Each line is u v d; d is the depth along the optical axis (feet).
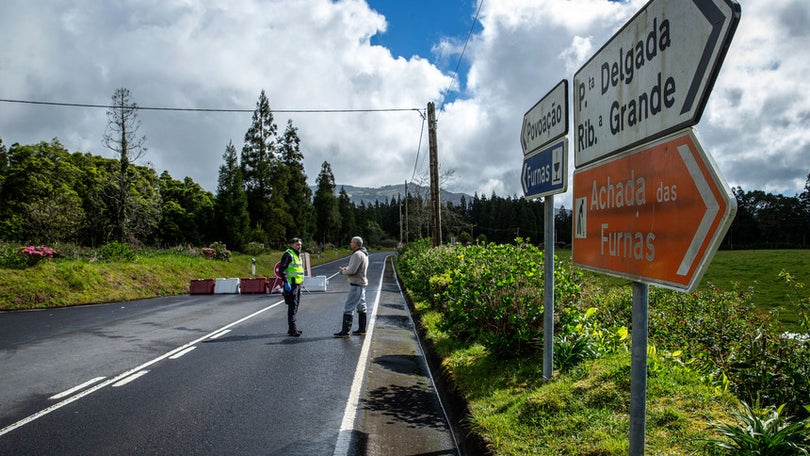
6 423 15.98
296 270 32.81
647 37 7.89
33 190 132.57
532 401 14.35
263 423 16.07
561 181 14.38
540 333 19.13
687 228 6.66
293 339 31.27
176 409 17.44
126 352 27.17
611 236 9.16
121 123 96.07
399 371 23.25
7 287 49.19
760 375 16.20
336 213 279.49
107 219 107.34
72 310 47.16
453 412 16.71
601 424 12.35
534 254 27.27
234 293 68.80
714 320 23.53
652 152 7.68
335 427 15.74
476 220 415.03
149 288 65.92
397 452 13.82
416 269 54.75
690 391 13.56
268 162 184.85
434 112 67.56
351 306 32.71
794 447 9.64
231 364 24.32
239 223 164.66
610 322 26.13
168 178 207.21
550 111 15.40
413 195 167.43
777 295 55.52
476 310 20.45
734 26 5.63
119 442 14.42
